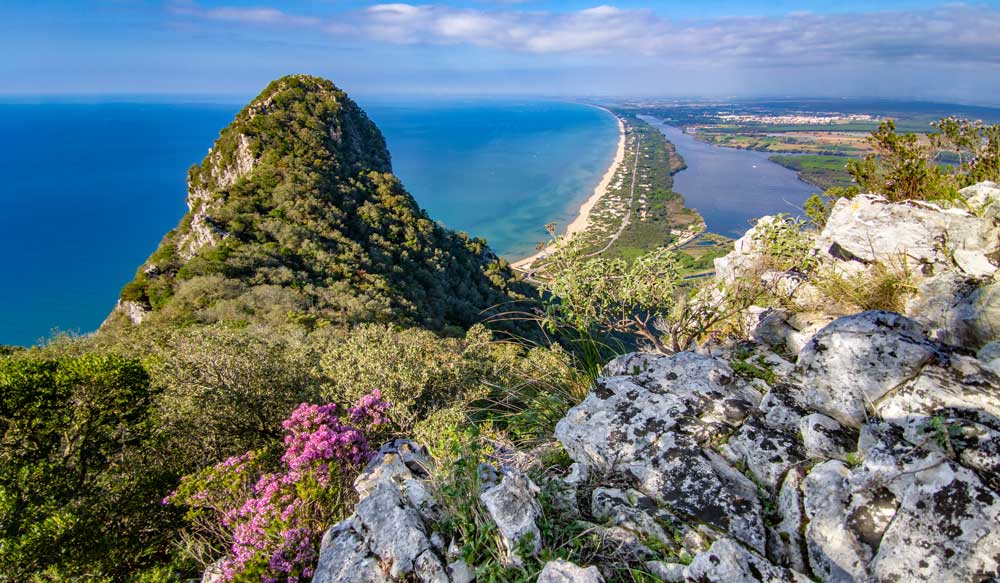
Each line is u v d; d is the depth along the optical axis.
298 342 20.97
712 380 3.95
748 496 3.08
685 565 2.72
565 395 5.11
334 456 5.48
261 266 49.94
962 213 4.65
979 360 2.94
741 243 6.64
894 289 4.42
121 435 9.79
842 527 2.62
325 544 3.44
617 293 4.97
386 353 14.37
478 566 2.95
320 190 66.81
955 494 2.35
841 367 3.28
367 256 58.62
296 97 87.44
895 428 2.82
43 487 8.14
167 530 8.38
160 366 12.59
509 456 4.43
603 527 3.12
